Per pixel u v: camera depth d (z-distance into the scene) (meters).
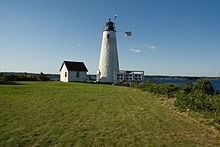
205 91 20.33
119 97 23.03
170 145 8.64
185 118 13.38
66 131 9.96
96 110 15.08
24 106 15.34
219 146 8.66
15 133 9.40
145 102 20.03
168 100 21.00
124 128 10.77
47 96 21.02
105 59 54.78
